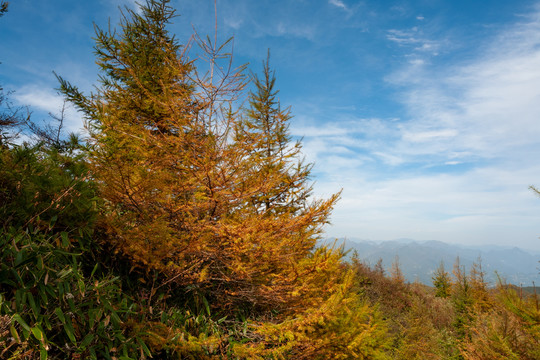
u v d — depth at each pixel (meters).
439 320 11.77
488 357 4.89
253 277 4.28
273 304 4.64
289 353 3.96
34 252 2.20
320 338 4.16
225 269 4.30
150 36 6.45
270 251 3.87
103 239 3.24
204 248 3.68
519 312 4.83
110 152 4.13
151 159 3.90
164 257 3.40
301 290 4.39
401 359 8.78
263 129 6.45
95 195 3.21
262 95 6.86
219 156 3.77
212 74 4.05
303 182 5.71
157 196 3.44
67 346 2.17
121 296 3.15
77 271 2.54
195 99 4.20
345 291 4.50
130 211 3.45
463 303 10.77
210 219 3.99
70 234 2.85
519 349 4.78
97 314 2.42
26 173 2.56
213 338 3.23
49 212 2.60
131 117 4.83
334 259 4.80
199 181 3.81
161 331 2.97
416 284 20.44
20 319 1.86
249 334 3.87
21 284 2.06
